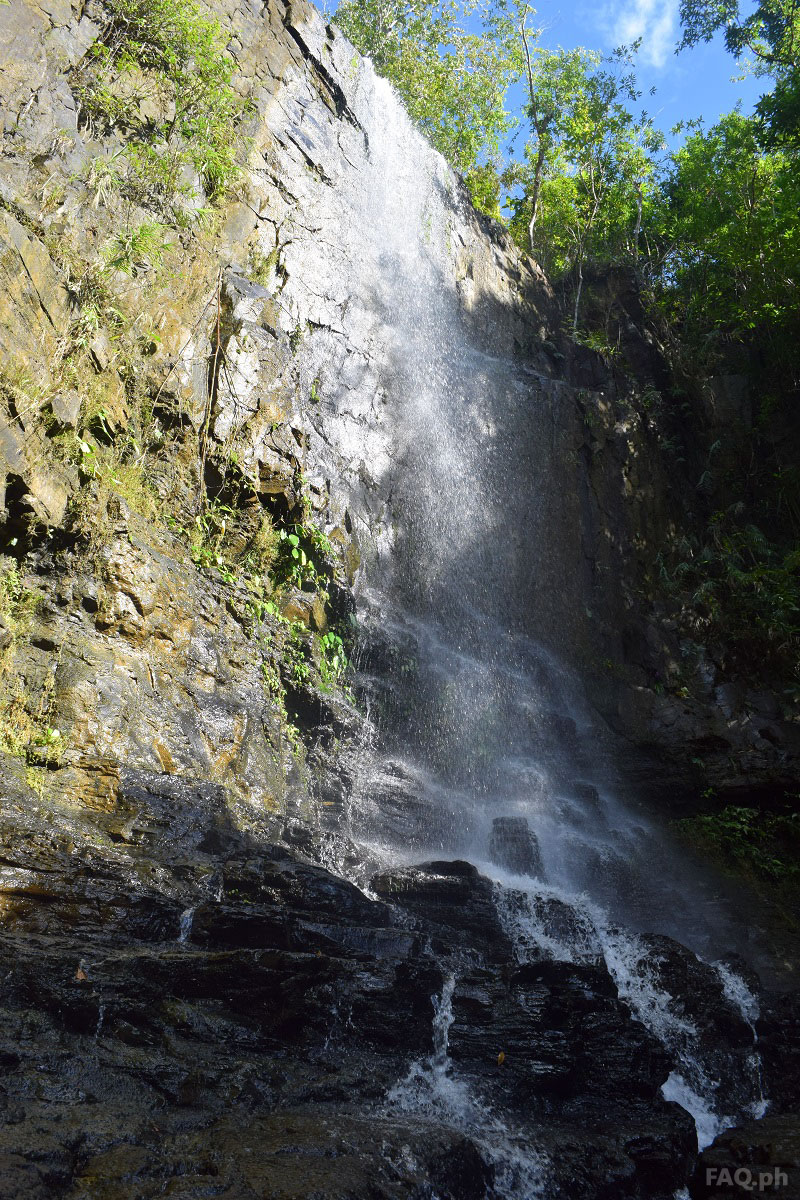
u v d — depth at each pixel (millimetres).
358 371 14875
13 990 4668
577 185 27141
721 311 24688
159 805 7098
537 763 14047
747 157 25938
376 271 16266
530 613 16375
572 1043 6078
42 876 5652
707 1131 7043
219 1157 3852
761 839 14445
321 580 12148
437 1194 4133
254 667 10203
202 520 10961
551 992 6395
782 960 10961
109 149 11281
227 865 6762
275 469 11727
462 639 14758
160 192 11750
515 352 19984
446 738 12898
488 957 7543
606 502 18922
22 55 10016
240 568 11133
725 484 21328
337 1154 4051
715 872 13445
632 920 11180
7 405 7988
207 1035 4969
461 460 16344
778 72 24828
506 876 10102
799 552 18609
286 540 11727
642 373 22062
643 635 17766
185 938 5855
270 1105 4555
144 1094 4328
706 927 11438
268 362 12180
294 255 14312
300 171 15023
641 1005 8023
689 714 16156
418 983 5906
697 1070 7621
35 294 8680
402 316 16562
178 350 11172
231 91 13031
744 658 17531
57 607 8344
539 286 22172
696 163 26453
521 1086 5688
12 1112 3803
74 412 8820
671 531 19938
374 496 14258
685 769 15320
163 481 10633
